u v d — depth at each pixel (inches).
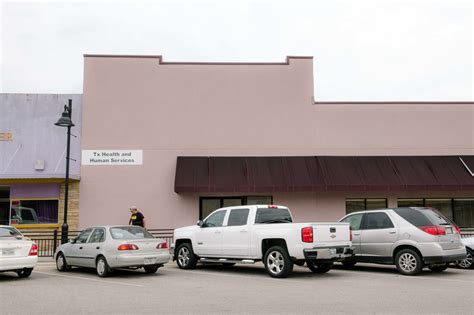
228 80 886.4
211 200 853.2
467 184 809.5
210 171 823.7
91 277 515.5
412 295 373.7
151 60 887.1
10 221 840.3
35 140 859.4
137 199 846.5
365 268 584.7
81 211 838.5
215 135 871.1
